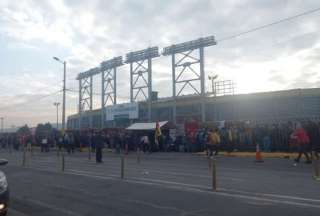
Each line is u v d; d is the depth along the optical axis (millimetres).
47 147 47031
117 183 15609
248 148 30547
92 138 36500
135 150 38625
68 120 74250
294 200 11078
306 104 36062
